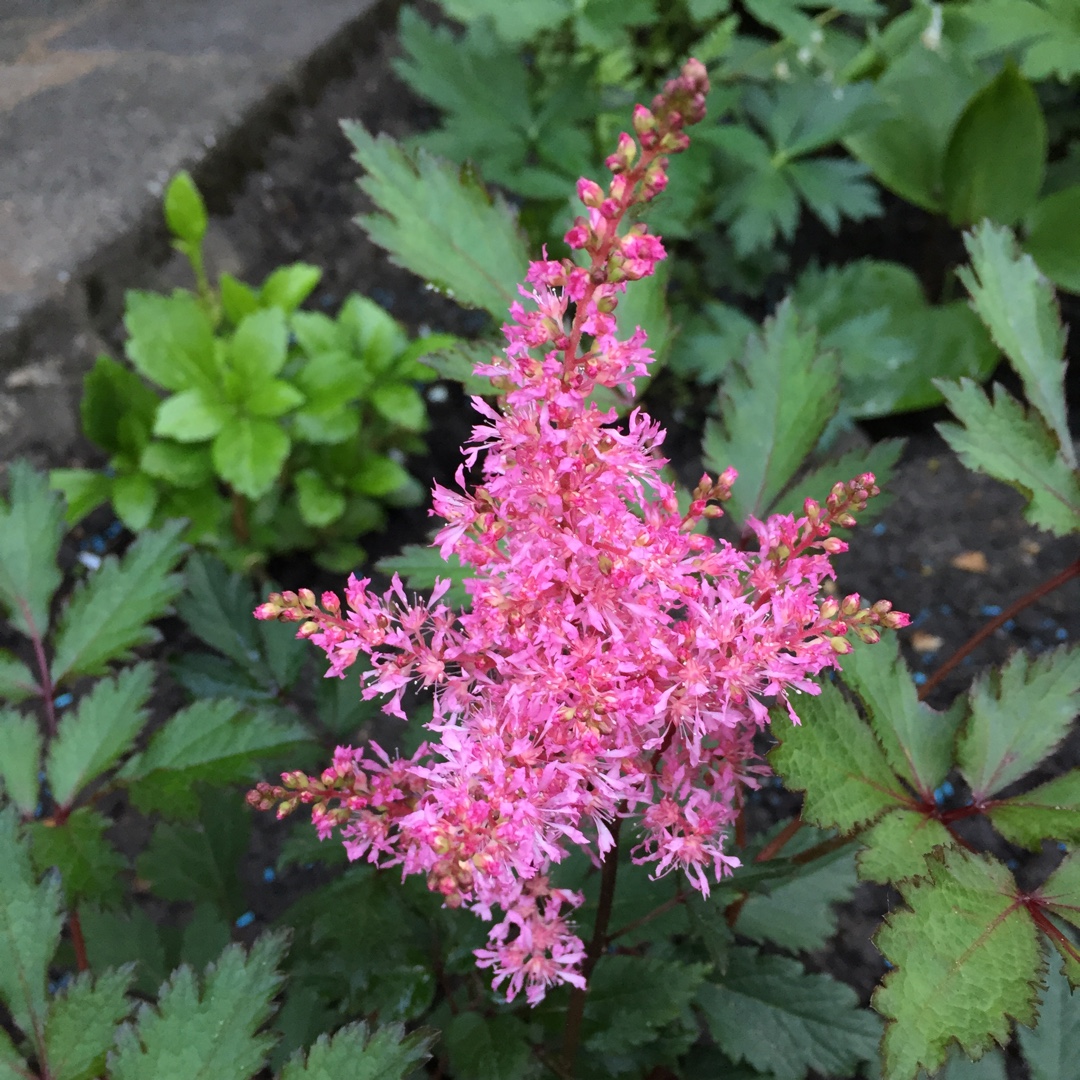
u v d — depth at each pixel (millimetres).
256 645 323
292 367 481
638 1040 242
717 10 519
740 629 175
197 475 436
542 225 558
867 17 667
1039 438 247
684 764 193
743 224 515
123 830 395
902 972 183
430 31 502
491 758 171
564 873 268
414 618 183
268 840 394
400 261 254
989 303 254
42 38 616
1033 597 264
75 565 464
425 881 256
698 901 209
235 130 552
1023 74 503
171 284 517
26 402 458
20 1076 197
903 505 510
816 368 263
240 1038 194
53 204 495
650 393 570
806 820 198
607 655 172
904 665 227
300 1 656
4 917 203
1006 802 215
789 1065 271
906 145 573
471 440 172
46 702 263
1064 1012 255
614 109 529
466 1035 237
